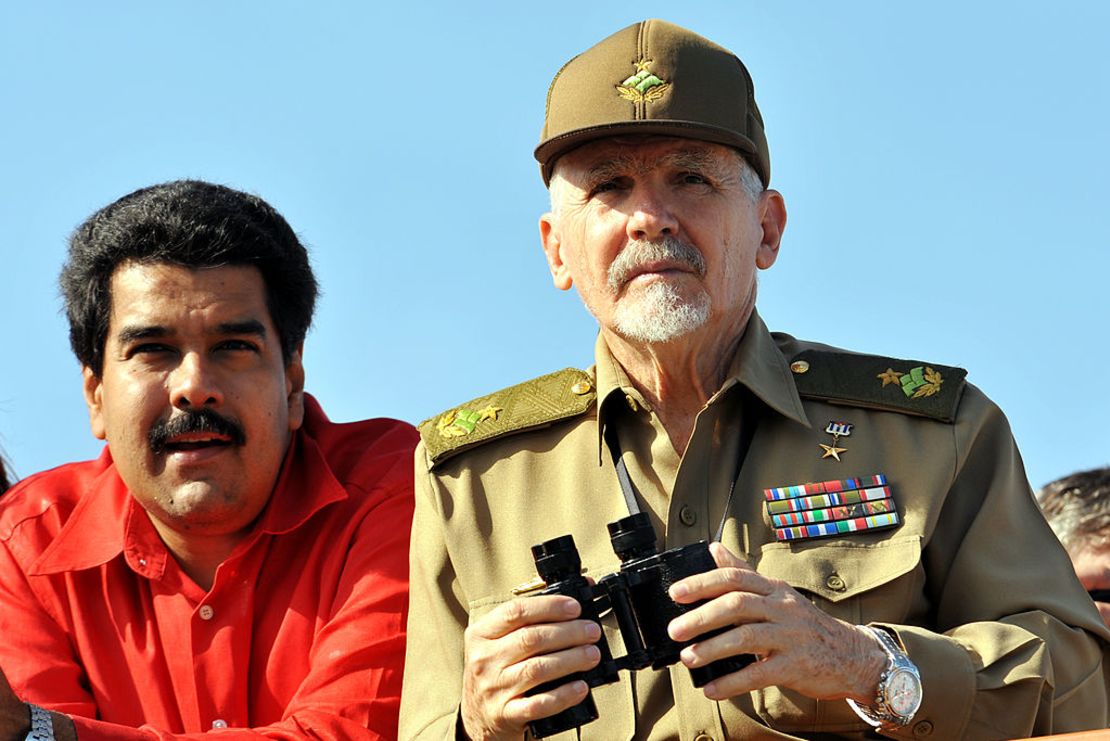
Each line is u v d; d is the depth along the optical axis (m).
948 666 4.45
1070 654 4.68
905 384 5.06
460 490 5.11
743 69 5.19
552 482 5.07
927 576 4.88
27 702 4.76
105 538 5.60
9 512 5.80
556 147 5.02
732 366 5.05
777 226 5.34
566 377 5.28
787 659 4.20
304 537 5.66
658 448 5.00
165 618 5.53
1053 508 6.65
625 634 4.28
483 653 4.27
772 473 4.93
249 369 5.52
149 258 5.49
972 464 4.96
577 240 4.99
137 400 5.44
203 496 5.43
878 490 4.86
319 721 5.15
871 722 4.41
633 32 5.13
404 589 5.41
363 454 5.86
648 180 4.93
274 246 5.62
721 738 4.59
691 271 4.88
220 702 5.44
